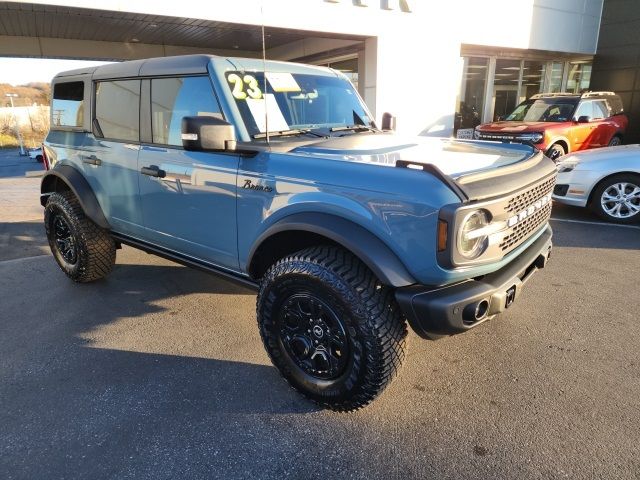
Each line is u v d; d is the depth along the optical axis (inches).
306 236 104.9
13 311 154.3
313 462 88.7
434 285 88.4
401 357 94.2
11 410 104.3
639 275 176.1
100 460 89.5
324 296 94.5
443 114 565.9
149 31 513.0
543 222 119.1
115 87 145.6
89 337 136.8
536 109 451.2
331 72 149.6
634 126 605.6
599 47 634.8
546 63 709.9
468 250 87.0
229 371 119.0
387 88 513.3
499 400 105.6
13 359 125.2
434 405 104.5
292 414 102.5
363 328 90.4
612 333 133.5
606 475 83.7
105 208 158.4
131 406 105.4
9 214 319.6
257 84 122.6
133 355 126.9
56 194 169.3
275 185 103.6
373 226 89.7
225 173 113.9
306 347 101.8
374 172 91.1
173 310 154.3
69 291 170.7
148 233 144.1
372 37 497.7
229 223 116.6
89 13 396.5
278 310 104.6
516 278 98.7
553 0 611.5
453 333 89.2
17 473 86.4
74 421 100.5
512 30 593.6
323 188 96.3
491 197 88.4
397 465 87.6
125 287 173.8
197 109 121.3
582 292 161.3
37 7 366.3
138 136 140.3
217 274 127.3
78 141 163.5
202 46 644.1
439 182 84.7
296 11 442.9
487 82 657.6
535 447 91.0
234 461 89.1
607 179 251.8
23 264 201.8
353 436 95.5
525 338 131.9
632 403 103.3
